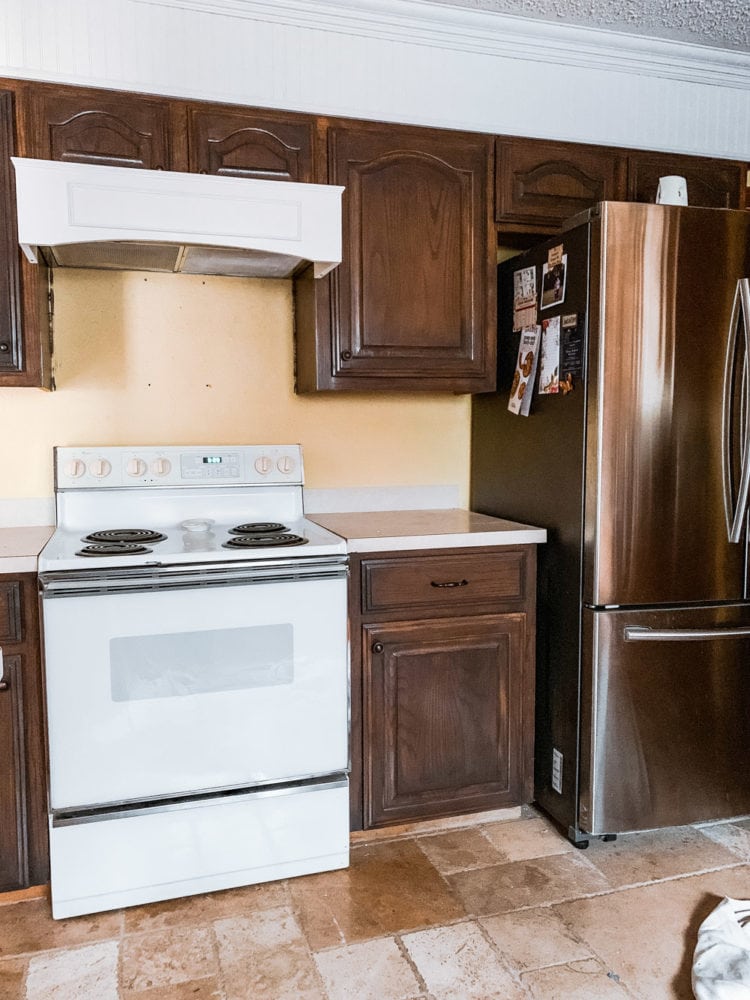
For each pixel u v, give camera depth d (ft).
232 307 8.00
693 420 6.68
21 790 5.99
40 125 6.45
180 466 7.58
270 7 7.01
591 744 6.73
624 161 8.21
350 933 5.78
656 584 6.72
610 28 7.89
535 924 5.88
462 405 8.93
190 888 6.22
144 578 5.84
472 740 7.17
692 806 7.04
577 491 6.77
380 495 8.71
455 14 7.45
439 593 6.93
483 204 7.75
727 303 6.68
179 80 6.87
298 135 7.13
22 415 7.47
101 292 7.59
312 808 6.49
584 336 6.61
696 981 5.08
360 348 7.42
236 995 5.13
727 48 8.37
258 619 6.18
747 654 7.04
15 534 7.06
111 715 5.87
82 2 6.56
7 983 5.25
